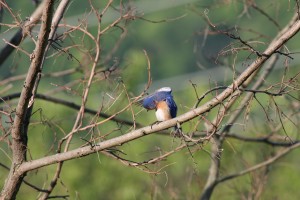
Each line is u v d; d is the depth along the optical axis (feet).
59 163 37.29
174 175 53.01
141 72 54.90
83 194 57.47
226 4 47.65
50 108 56.75
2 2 35.55
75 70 49.60
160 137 57.72
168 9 132.87
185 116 31.24
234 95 30.73
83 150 33.37
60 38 37.17
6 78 54.08
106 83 40.19
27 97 33.17
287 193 57.36
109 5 38.50
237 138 47.67
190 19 131.44
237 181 50.49
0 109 41.22
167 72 133.49
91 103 53.06
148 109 35.83
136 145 57.57
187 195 48.37
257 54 30.14
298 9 30.37
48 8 31.40
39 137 54.65
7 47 44.39
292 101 46.42
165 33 131.85
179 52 133.59
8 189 34.94
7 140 35.42
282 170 57.67
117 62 42.52
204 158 52.60
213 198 52.31
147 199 56.44
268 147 51.75
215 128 31.19
